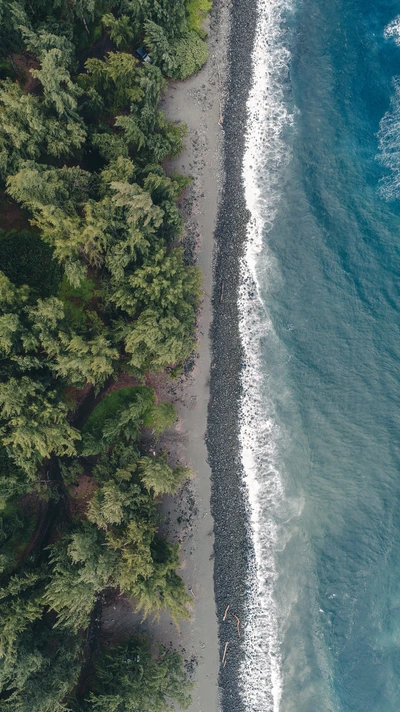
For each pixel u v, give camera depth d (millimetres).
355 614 51469
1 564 41562
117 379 50812
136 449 50375
